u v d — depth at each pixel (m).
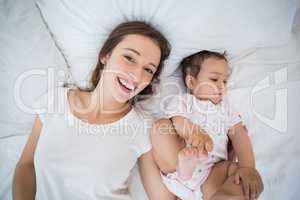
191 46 1.13
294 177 1.07
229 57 1.18
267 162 1.10
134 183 1.10
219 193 0.98
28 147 1.07
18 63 1.12
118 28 1.05
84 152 1.02
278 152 1.11
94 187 1.01
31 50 1.13
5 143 1.11
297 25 1.20
